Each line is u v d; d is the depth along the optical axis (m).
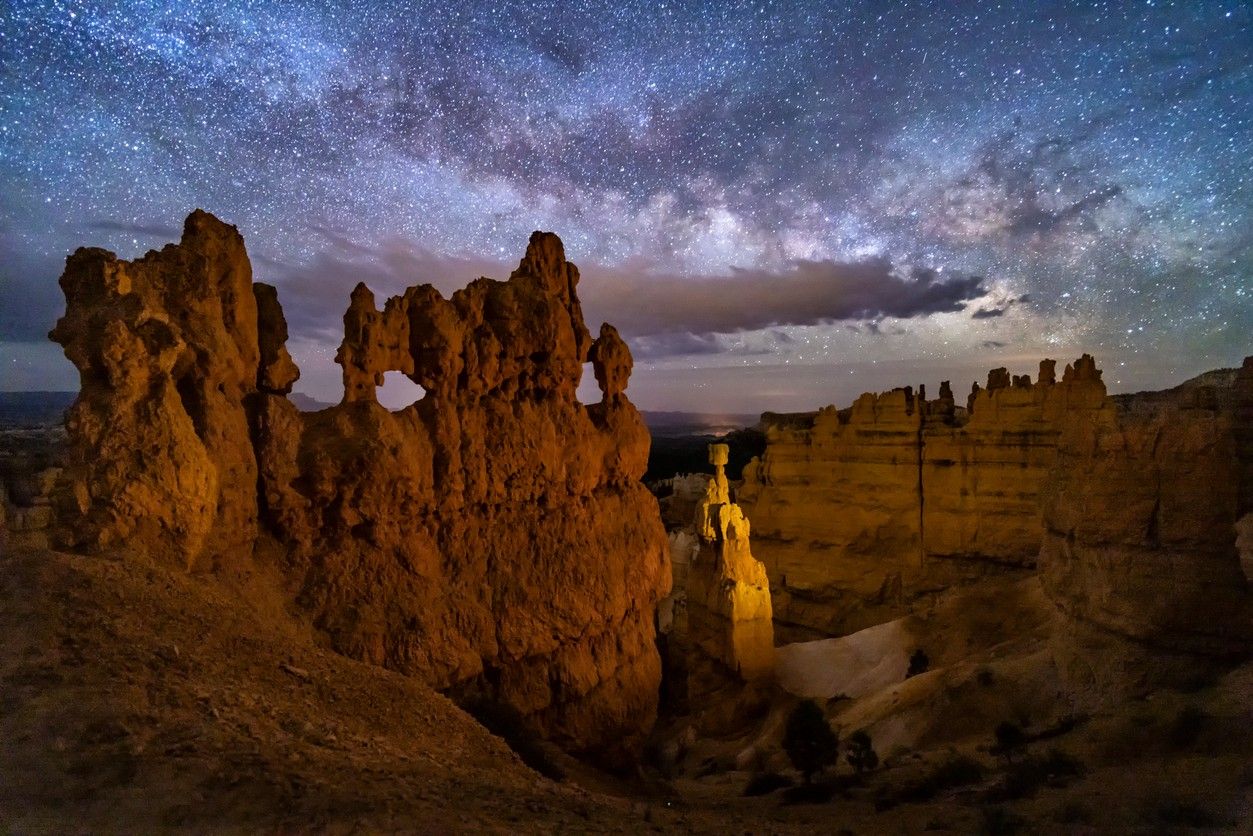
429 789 8.81
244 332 16.73
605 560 22.55
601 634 22.27
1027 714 24.39
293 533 16.11
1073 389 49.88
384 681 13.39
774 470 66.69
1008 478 52.69
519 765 12.82
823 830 11.73
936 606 41.41
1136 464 22.53
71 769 7.14
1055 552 26.95
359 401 17.52
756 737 35.91
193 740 8.16
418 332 19.06
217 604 12.89
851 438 61.84
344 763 8.88
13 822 6.30
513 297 21.39
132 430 13.27
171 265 15.50
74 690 8.48
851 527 60.44
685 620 46.41
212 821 6.75
